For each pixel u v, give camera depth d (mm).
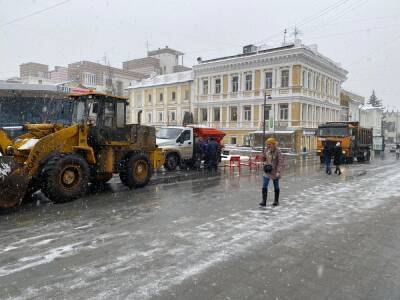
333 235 6141
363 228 6625
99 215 7324
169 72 63625
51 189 8273
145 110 51688
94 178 10547
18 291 3900
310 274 4453
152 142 11922
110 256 4965
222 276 4348
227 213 7668
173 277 4297
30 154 8047
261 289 4016
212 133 18688
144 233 6066
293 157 30641
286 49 37344
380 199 9664
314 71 40500
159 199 9195
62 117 10453
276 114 38719
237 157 15953
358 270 4602
